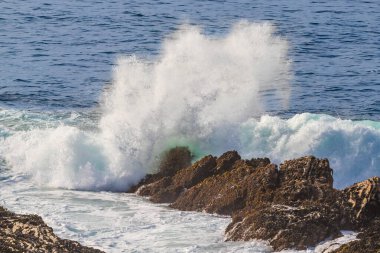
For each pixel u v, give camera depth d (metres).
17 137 102.56
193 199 84.31
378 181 77.56
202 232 75.62
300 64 158.12
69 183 92.25
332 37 186.88
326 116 103.56
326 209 74.88
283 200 78.69
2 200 85.62
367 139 98.06
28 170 95.06
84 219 79.75
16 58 156.00
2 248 64.94
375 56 168.75
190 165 95.56
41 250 65.81
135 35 181.25
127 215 81.31
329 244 69.81
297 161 84.25
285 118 122.12
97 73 146.38
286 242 70.50
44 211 82.00
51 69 148.38
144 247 71.56
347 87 142.75
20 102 124.88
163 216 80.94
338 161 97.06
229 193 82.69
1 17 197.12
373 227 71.50
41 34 179.38
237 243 72.00
